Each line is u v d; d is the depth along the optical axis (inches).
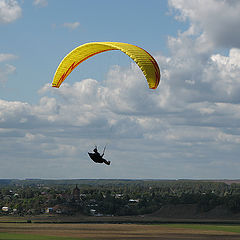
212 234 4473.4
